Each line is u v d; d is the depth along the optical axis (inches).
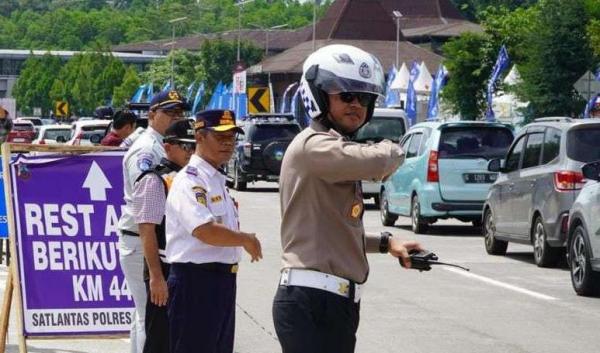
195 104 4042.8
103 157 507.2
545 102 2223.2
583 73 2215.8
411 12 6446.9
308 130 295.9
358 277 298.0
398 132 1544.0
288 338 295.1
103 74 7377.0
